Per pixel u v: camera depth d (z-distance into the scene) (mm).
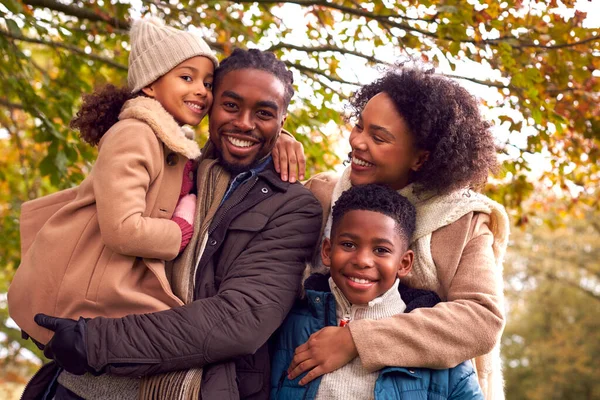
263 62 2611
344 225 2426
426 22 4703
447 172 2588
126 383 2375
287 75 2688
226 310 2305
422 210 2639
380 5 4777
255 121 2570
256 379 2451
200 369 2309
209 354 2264
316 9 5387
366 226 2393
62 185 5051
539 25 4469
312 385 2359
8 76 4785
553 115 4445
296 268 2508
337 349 2350
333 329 2391
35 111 4742
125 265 2346
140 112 2430
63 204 2584
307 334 2502
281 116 2639
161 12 5316
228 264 2467
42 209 2596
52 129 4602
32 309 2387
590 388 17891
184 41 2570
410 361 2322
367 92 2789
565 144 5219
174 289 2447
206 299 2326
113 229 2268
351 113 2951
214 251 2469
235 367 2398
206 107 2619
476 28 4375
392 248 2414
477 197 2699
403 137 2559
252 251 2461
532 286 20141
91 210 2412
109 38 5438
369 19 4969
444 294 2590
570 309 19406
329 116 5355
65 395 2420
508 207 5375
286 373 2471
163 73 2555
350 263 2398
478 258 2549
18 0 4109
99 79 5246
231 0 4973
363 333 2338
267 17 5656
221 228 2496
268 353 2561
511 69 4312
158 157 2428
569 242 18438
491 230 2719
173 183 2498
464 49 4535
